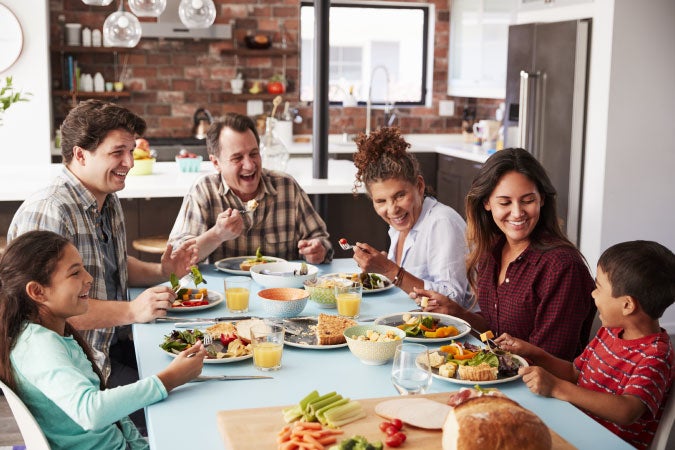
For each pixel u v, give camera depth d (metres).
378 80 7.53
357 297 2.35
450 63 7.38
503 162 2.21
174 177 4.54
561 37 4.84
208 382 1.86
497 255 2.39
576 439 1.57
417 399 1.64
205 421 1.63
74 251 1.81
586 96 4.71
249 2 6.97
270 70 7.13
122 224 2.71
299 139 7.07
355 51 7.48
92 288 2.49
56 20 6.57
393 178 2.64
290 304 2.36
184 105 7.00
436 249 2.71
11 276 1.74
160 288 2.29
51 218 2.39
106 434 1.83
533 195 2.19
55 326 1.81
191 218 3.17
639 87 4.57
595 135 4.65
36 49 5.96
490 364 1.89
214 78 7.02
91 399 1.64
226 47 6.99
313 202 4.54
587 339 2.32
